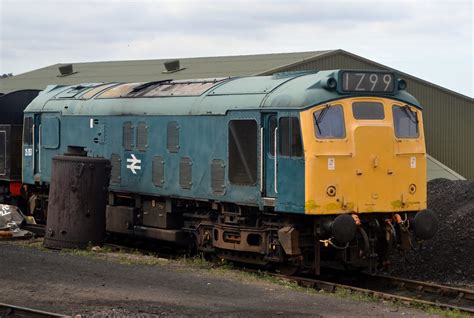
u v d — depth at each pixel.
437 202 31.67
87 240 24.48
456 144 57.47
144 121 24.95
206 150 22.52
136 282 18.14
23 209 33.06
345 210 19.83
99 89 28.05
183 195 23.44
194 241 24.44
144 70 57.00
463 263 23.16
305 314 15.22
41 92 31.28
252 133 20.97
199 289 17.56
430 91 56.31
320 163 19.48
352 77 20.16
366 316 15.34
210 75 49.69
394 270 23.72
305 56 50.53
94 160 24.55
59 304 15.75
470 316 16.36
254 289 17.81
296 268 20.81
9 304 15.66
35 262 20.52
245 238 21.53
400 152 20.88
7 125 32.50
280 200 20.08
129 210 25.86
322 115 19.69
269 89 21.02
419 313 16.09
